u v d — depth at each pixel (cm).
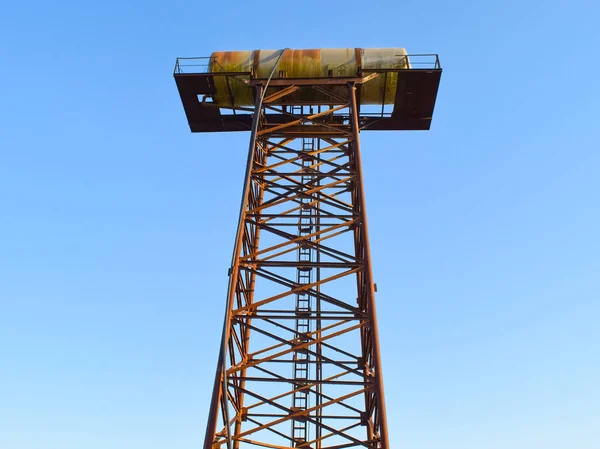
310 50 2966
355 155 2589
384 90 2967
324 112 2828
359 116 3153
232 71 2922
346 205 2752
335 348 2503
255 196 2881
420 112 3122
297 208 2881
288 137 2973
